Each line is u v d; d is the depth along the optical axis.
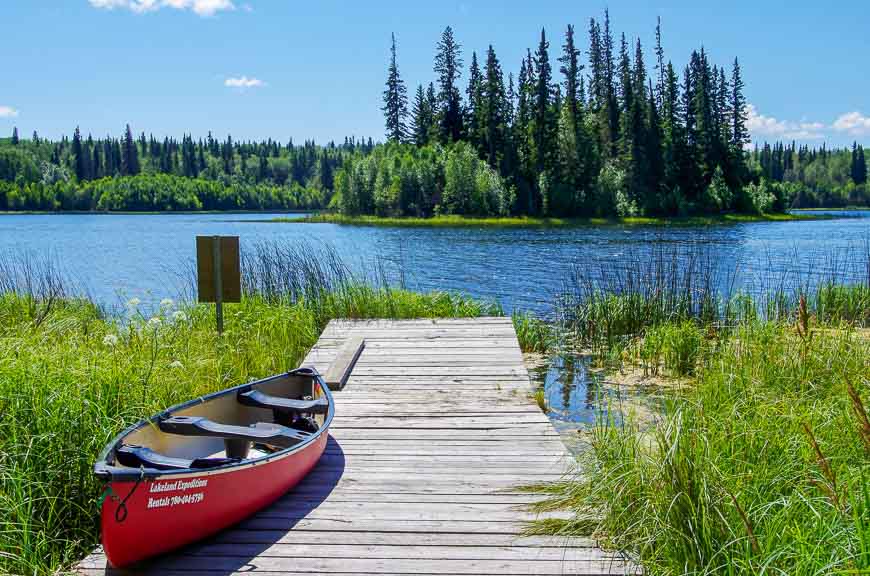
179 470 3.46
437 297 12.39
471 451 5.02
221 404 4.98
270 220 75.25
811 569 2.91
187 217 98.25
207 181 138.12
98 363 5.49
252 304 10.18
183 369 6.07
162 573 3.36
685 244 34.91
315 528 3.81
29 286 11.95
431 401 6.28
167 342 7.32
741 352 6.99
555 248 32.81
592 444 4.49
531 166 66.88
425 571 3.33
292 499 4.20
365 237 42.34
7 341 6.30
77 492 4.25
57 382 4.84
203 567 3.40
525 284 19.92
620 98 74.38
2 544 3.57
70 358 5.64
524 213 64.25
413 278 21.64
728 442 4.18
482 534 3.71
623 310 11.17
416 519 3.90
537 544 3.59
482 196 63.00
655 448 4.21
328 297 11.20
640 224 57.66
